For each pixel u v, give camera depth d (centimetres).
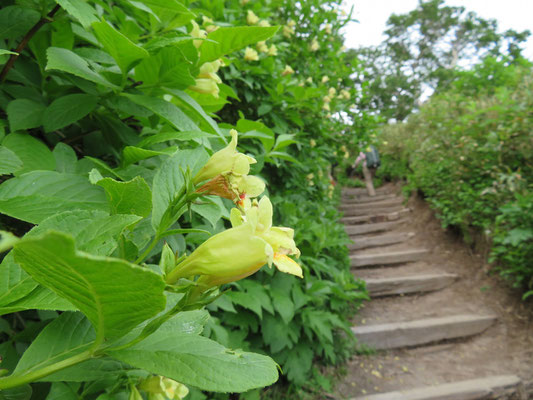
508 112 537
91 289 41
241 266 59
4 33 106
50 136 124
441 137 732
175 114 110
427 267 650
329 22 505
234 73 280
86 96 113
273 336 321
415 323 478
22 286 58
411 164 951
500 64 930
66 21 115
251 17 288
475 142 601
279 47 373
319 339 381
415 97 3098
